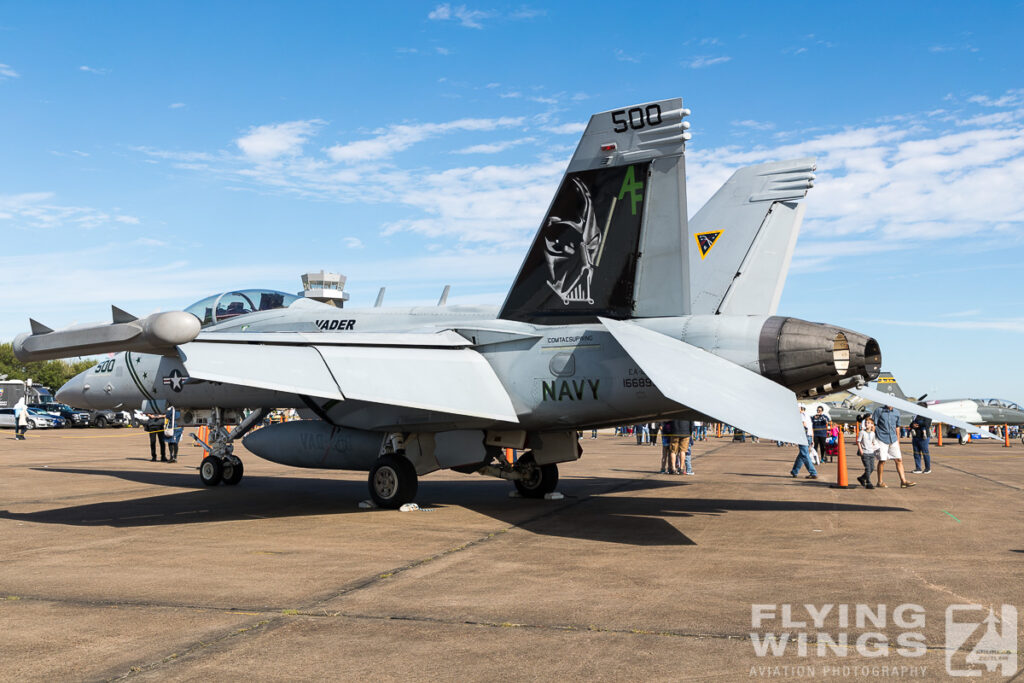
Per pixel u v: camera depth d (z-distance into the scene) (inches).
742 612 207.0
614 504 446.9
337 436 451.2
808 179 499.8
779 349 345.1
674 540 322.3
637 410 376.8
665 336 355.3
